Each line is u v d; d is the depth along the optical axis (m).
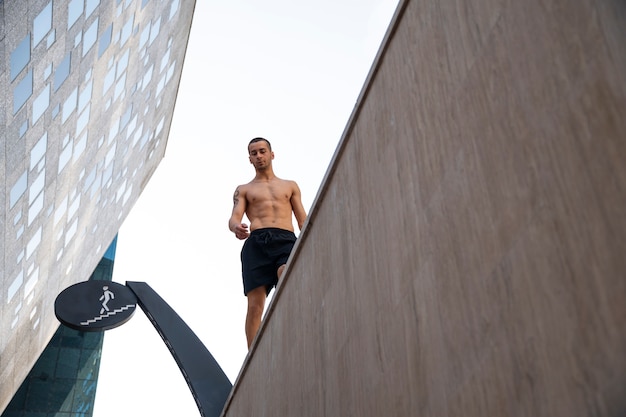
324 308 4.10
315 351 4.20
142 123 34.28
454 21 2.59
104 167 30.56
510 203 2.04
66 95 21.02
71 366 40.69
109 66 24.50
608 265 1.58
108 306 11.83
